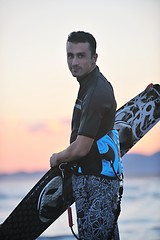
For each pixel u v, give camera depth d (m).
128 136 8.58
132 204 23.28
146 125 8.70
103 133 7.07
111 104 7.04
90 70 7.05
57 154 7.06
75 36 6.98
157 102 8.77
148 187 30.00
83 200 7.02
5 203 24.50
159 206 22.42
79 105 7.07
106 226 7.00
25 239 7.68
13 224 7.64
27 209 7.67
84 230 7.01
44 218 7.71
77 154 6.88
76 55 6.97
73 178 7.12
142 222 18.44
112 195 7.07
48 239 14.31
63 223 16.83
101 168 7.02
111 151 7.09
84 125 6.86
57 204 7.70
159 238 15.45
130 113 8.63
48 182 7.68
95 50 7.07
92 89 6.93
